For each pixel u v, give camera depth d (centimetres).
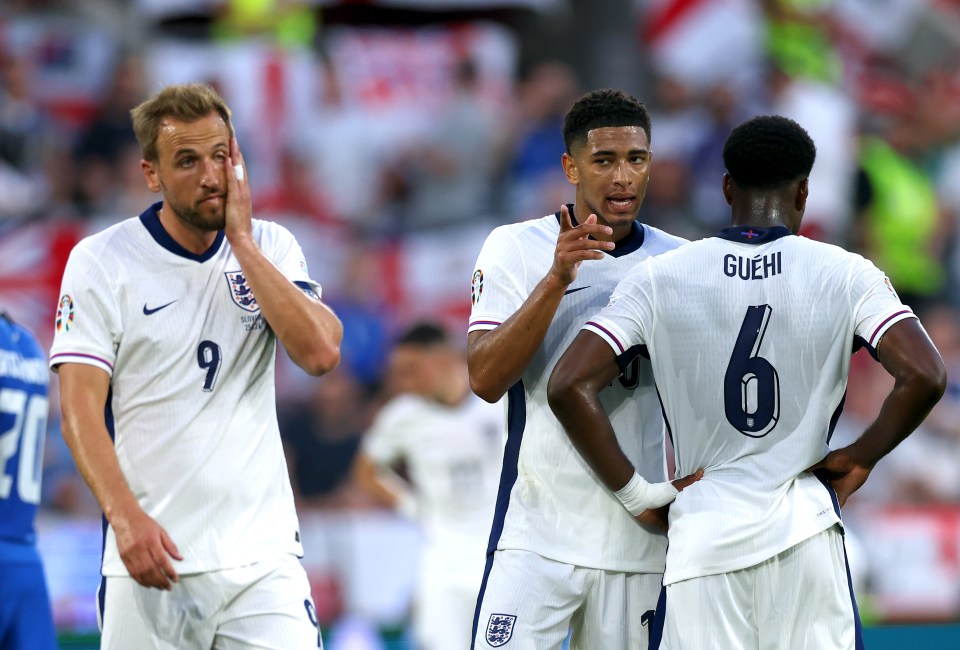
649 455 1381
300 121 4025
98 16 4056
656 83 4191
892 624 2886
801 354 1231
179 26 4112
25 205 3747
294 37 4116
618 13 4222
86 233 3700
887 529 2936
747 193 1295
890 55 4369
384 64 4112
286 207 3944
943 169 4191
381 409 3497
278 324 1302
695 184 4028
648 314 1262
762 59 4200
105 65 4009
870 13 4359
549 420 1385
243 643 1327
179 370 1337
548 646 1366
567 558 1366
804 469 1241
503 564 1388
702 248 1274
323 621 2798
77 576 2777
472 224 3988
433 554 2631
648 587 1380
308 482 3359
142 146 1337
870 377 3547
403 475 2936
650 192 3991
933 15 4378
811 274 1238
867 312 1223
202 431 1336
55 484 3094
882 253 4006
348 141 4022
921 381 1188
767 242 1263
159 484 1327
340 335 1348
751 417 1237
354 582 2830
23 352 1642
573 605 1379
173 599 1325
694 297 1252
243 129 3991
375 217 3975
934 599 2917
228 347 1352
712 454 1256
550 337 1388
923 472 3394
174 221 1358
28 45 3972
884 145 4197
